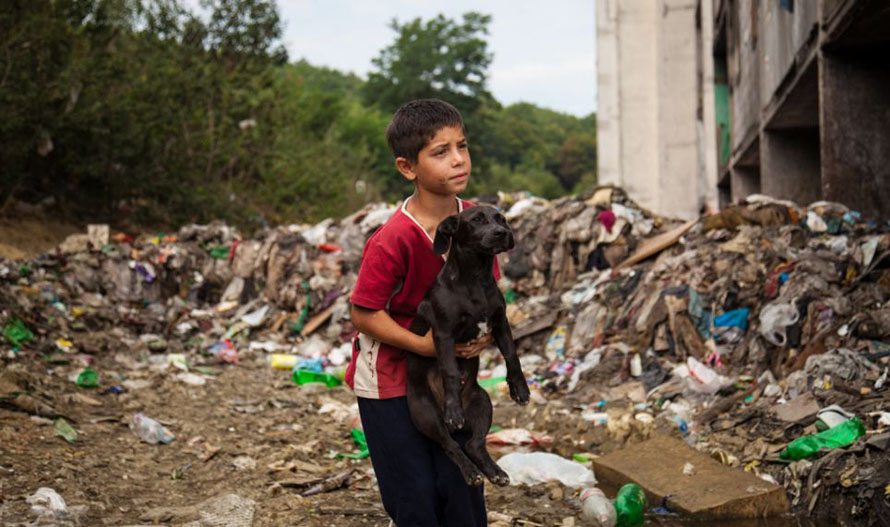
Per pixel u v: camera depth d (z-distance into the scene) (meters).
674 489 4.69
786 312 6.60
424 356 2.70
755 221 8.52
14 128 14.24
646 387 7.02
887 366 5.65
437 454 2.76
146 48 20.66
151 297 11.65
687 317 7.58
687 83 21.38
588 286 9.49
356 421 6.68
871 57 8.45
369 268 2.68
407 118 2.68
